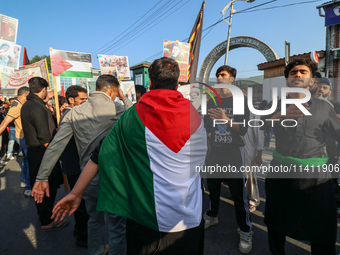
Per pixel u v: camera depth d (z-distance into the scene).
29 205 2.81
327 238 1.10
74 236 1.99
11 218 2.47
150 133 0.86
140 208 0.89
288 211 1.16
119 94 2.44
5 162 4.91
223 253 1.82
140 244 0.95
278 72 9.01
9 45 3.39
